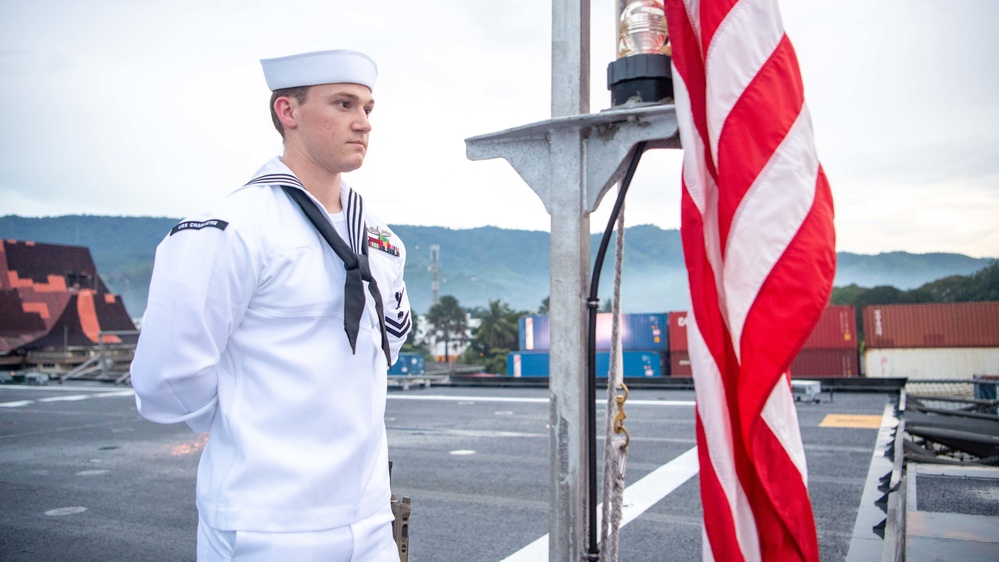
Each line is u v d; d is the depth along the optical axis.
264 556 1.38
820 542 4.93
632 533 5.31
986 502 3.86
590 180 1.83
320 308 1.49
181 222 1.47
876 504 5.25
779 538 1.59
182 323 1.38
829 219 1.67
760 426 1.59
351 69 1.55
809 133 1.70
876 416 12.46
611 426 1.92
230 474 1.42
